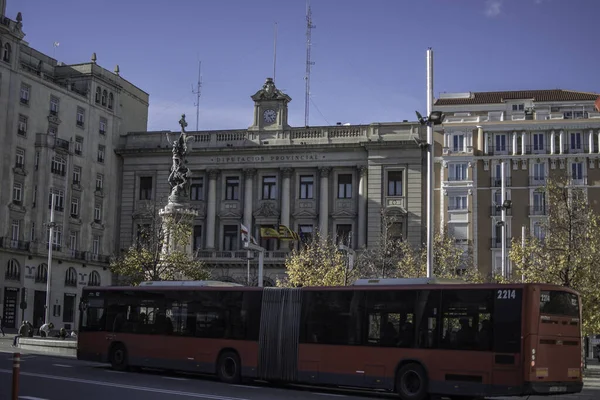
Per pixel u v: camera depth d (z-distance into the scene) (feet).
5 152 229.04
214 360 94.22
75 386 76.48
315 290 88.94
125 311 103.91
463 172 247.50
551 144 244.01
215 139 264.72
